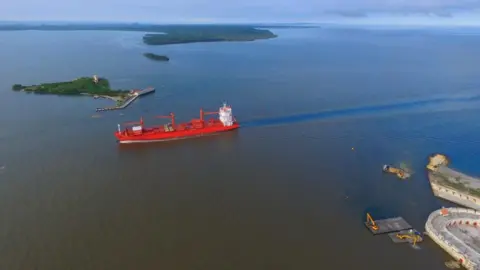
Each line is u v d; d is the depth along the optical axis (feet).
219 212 409.69
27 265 329.11
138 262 333.62
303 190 456.04
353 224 390.21
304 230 379.76
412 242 361.51
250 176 490.90
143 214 404.77
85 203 424.87
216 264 332.19
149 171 504.84
